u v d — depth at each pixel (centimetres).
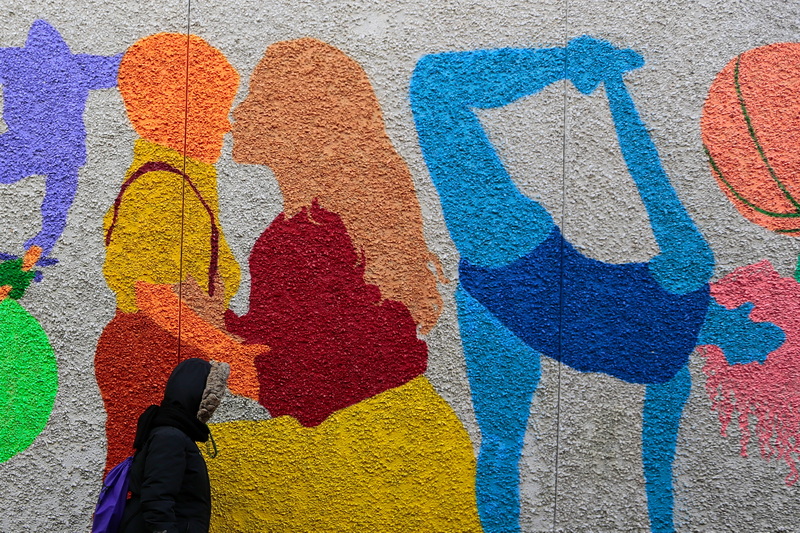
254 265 280
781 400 271
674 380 273
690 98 280
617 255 278
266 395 277
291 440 275
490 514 273
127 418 277
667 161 279
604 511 272
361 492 274
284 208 282
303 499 274
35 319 281
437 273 279
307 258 281
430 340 278
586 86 282
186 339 279
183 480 229
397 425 276
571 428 274
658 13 282
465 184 281
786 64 280
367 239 281
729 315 274
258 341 279
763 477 270
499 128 282
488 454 274
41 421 278
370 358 278
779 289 274
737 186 277
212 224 282
